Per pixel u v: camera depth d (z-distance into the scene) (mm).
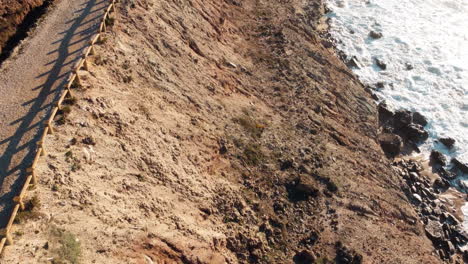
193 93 31953
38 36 30328
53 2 34281
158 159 25141
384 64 49281
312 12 55625
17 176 20188
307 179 31578
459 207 36875
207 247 23031
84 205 19969
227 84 36188
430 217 35406
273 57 43188
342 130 38969
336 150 36156
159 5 35531
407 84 47469
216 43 39500
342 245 28484
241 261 25000
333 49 51094
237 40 43469
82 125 23266
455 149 41375
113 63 27953
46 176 20078
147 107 27422
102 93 25547
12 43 30766
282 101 38500
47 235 18094
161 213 22656
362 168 36094
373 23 55688
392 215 33312
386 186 35812
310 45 47906
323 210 30562
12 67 27438
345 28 54656
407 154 41000
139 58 29859
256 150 31859
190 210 24406
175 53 33281
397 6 59031
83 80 25609
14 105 24359
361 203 32406
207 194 26234
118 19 31562
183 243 21891
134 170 23484
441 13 57938
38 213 18594
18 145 21844
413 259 30219
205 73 34844
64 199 19656
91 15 32094
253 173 30250
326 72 44562
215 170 28594
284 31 47188
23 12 33094
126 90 27219
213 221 25312
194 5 40250
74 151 21797
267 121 35438
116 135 24219
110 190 21547
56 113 23281
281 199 29688
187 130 28797
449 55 50906
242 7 49094
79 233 18734
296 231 28422
